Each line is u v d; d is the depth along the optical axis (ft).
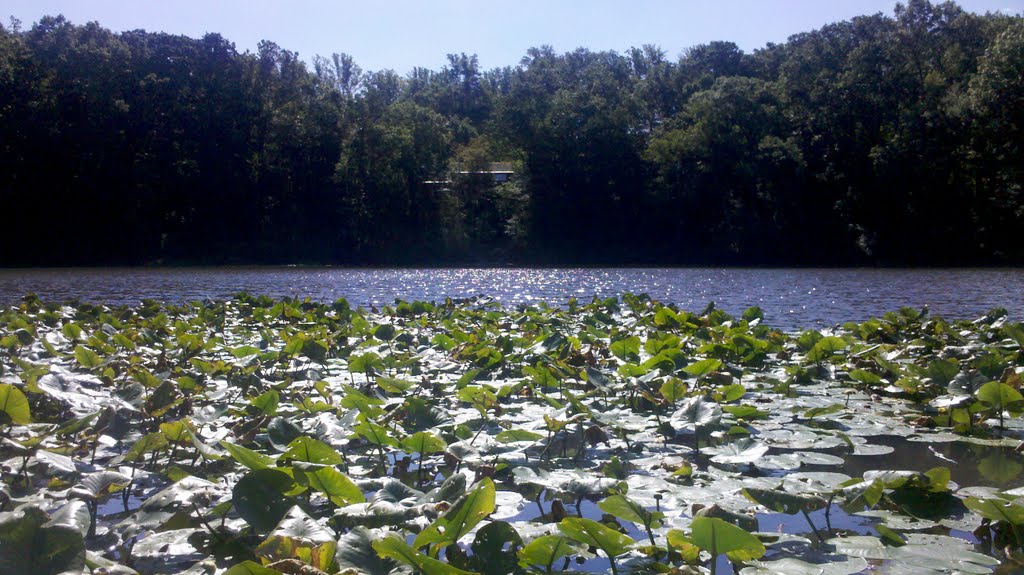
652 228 172.76
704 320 37.24
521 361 28.14
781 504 12.46
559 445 18.22
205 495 12.46
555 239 174.40
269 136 166.71
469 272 135.64
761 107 162.71
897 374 24.57
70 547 9.86
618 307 47.60
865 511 13.38
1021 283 91.30
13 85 145.79
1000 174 143.13
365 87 189.78
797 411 21.80
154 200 155.43
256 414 19.74
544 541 10.69
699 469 16.20
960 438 18.49
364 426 15.89
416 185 172.55
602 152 172.14
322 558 10.19
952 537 12.08
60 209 148.56
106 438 17.98
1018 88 137.28
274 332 37.29
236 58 163.12
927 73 155.43
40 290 79.71
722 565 11.46
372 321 42.86
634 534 12.63
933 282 94.32
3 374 21.12
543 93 180.96
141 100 155.02
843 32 165.89
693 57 224.33
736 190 166.20
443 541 10.67
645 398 21.85
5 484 13.79
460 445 15.90
